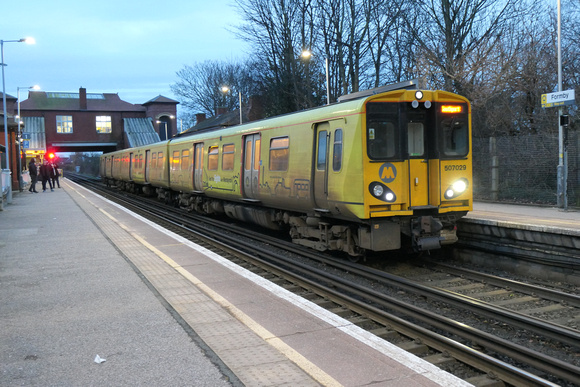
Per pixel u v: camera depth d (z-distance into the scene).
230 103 59.12
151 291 6.58
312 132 9.66
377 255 10.40
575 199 13.48
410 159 8.52
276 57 32.12
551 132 17.47
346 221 9.47
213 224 15.90
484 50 20.44
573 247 8.02
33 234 12.09
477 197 16.72
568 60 18.28
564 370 4.36
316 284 7.39
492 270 9.27
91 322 5.32
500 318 5.98
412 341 5.25
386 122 8.36
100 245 10.39
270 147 11.52
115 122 66.06
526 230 8.79
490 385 4.17
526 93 19.12
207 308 5.74
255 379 3.82
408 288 7.51
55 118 63.16
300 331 4.88
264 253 10.44
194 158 17.38
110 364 4.19
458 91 21.03
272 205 11.92
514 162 15.58
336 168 8.86
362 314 6.16
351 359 4.16
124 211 17.62
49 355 4.41
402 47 26.97
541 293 7.07
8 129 31.19
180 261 8.56
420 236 8.62
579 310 6.46
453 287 7.76
